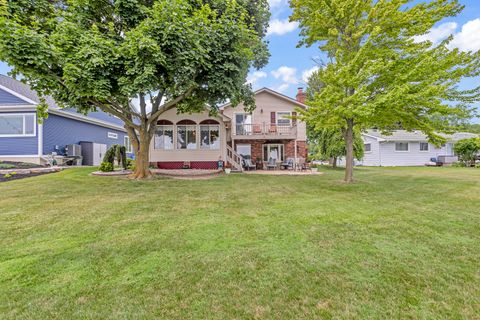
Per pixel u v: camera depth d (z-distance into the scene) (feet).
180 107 38.78
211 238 11.90
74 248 10.66
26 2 25.03
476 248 10.69
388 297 7.32
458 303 7.05
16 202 19.35
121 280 8.21
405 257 9.85
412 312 6.68
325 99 28.99
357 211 16.96
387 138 70.59
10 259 9.62
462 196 21.91
